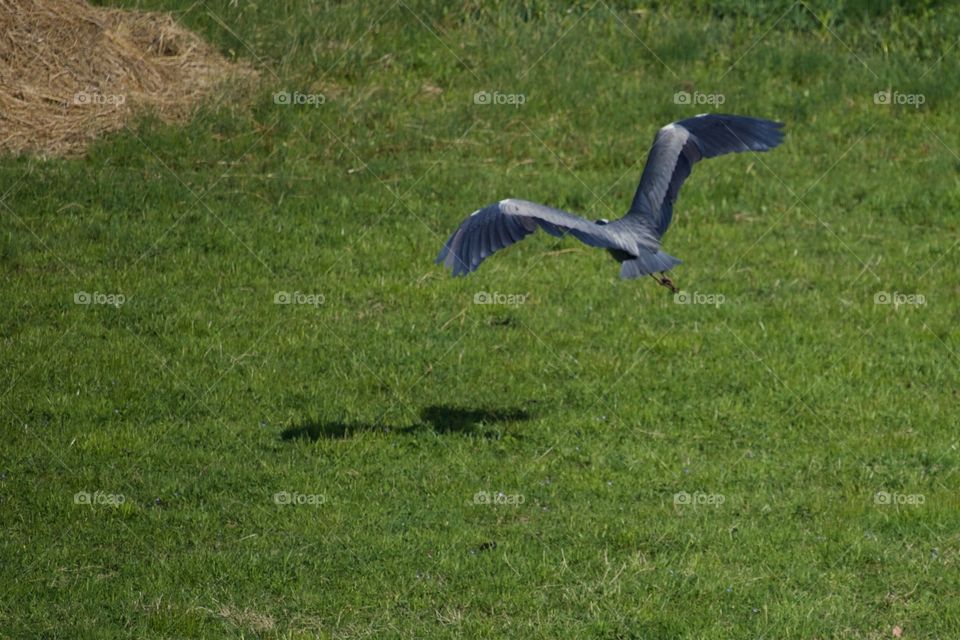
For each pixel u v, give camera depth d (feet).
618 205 64.28
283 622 34.76
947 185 68.23
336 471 43.04
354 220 62.49
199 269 57.00
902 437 45.93
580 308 55.62
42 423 45.34
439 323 53.83
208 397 47.50
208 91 71.77
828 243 62.59
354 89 74.33
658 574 37.27
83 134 67.10
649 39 81.92
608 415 47.39
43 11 71.26
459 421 46.65
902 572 37.88
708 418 47.26
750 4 86.28
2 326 51.03
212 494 41.47
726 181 67.77
